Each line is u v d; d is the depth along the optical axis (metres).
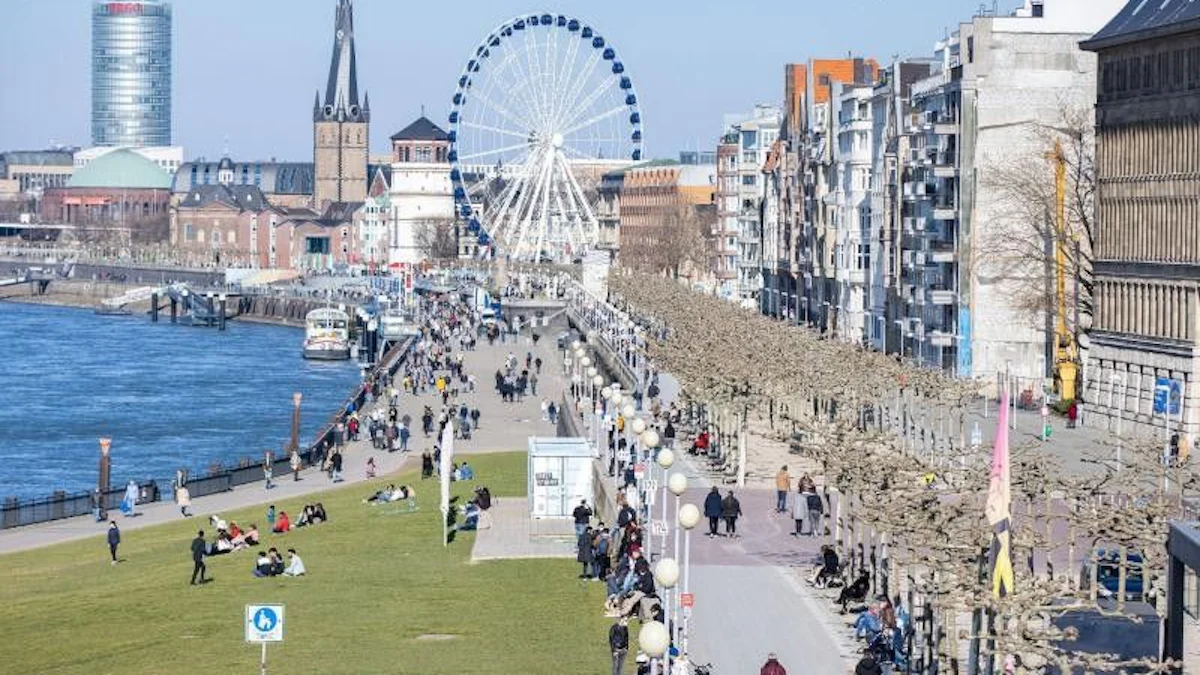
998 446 81.81
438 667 112.88
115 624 134.38
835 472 137.25
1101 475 154.88
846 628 115.00
